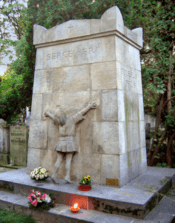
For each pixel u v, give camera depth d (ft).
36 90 18.75
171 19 25.04
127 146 16.47
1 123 29.91
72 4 27.55
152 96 28.91
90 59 16.56
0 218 13.35
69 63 17.40
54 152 17.49
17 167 27.35
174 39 25.34
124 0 27.22
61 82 17.61
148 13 26.89
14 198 15.48
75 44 17.26
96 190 14.53
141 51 29.66
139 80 19.93
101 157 15.67
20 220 13.12
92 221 11.98
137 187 15.23
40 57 18.81
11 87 43.16
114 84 15.47
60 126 16.33
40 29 18.69
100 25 16.05
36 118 18.57
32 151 18.61
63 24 17.57
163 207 13.99
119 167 15.03
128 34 17.44
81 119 16.24
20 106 41.88
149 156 27.99
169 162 26.55
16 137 28.27
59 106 17.46
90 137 16.16
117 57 15.88
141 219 12.16
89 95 16.37
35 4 32.01
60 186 15.43
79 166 16.46
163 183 16.28
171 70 25.08
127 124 16.74
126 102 16.83
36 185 15.72
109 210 12.98
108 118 15.53
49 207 13.74
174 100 26.58
